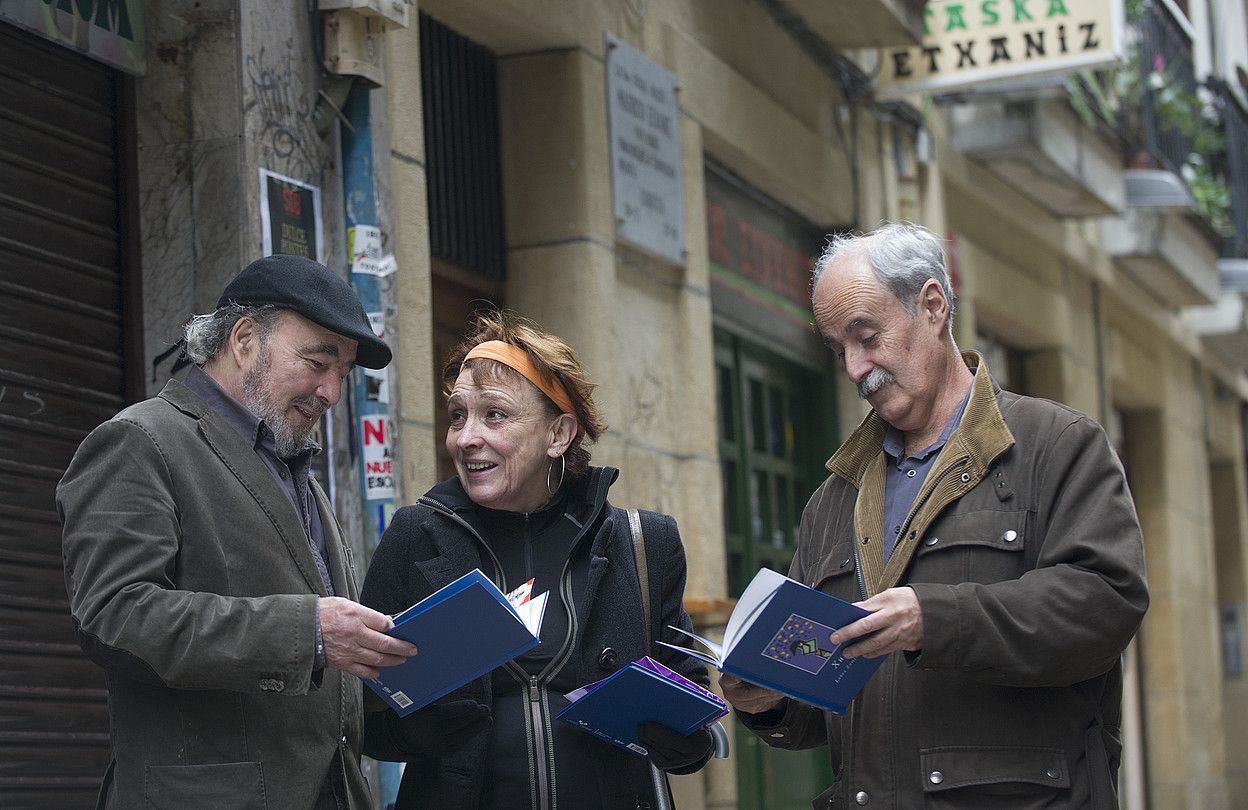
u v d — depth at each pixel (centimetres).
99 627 313
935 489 362
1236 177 1603
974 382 369
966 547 357
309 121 532
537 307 724
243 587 333
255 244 502
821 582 381
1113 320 1565
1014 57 998
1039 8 990
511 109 734
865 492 379
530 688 374
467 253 702
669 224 793
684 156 820
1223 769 1755
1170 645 1653
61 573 470
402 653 317
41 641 459
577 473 393
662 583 394
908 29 966
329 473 526
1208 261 1617
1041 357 1397
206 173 505
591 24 739
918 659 336
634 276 771
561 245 721
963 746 350
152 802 322
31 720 451
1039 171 1205
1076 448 355
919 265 369
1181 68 1514
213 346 350
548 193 726
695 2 851
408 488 566
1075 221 1416
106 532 319
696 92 835
